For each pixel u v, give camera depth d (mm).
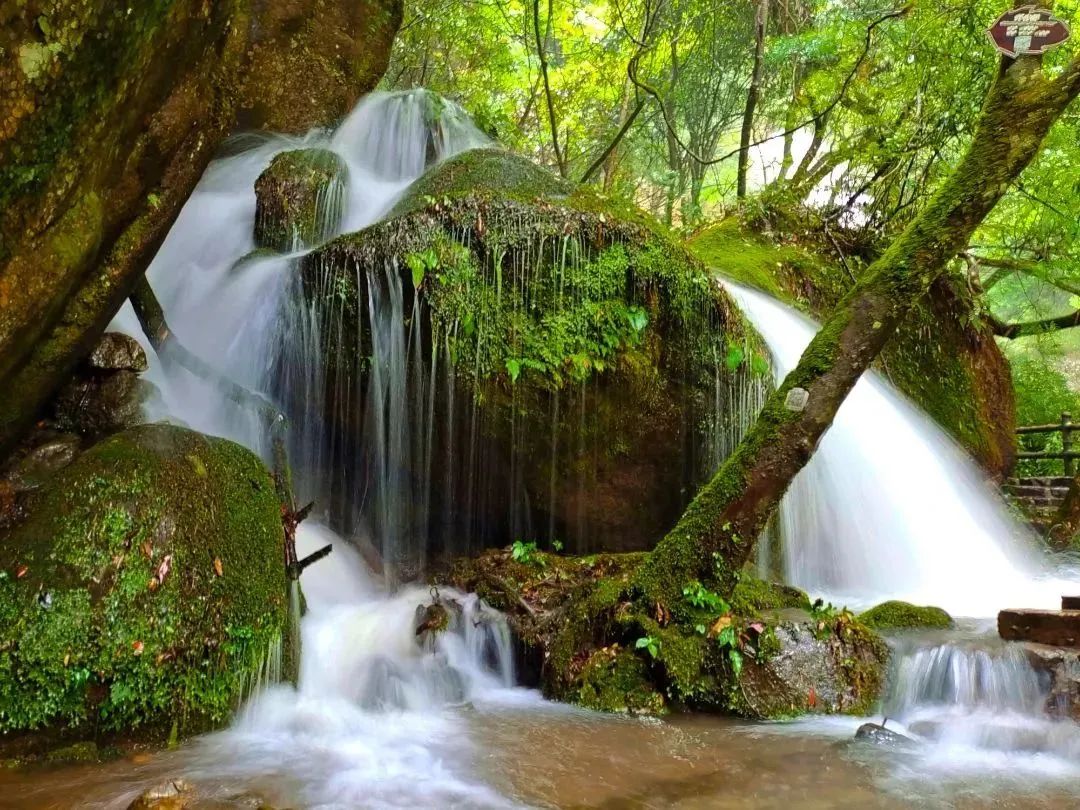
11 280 2578
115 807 2381
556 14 11320
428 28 11047
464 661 4184
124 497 3102
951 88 8211
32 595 2832
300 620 3973
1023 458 11391
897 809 2488
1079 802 2553
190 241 6402
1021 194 9148
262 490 3725
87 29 2285
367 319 4832
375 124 8859
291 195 6461
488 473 5082
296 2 8242
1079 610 3705
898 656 3725
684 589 3781
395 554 5156
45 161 2432
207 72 3432
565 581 4773
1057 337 15055
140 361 4062
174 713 2963
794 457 3758
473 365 4723
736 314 5398
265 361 5234
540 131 12508
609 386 4977
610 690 3617
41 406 3623
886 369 8227
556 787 2658
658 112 12328
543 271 4793
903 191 9289
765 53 10336
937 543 6711
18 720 2689
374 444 5062
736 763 2883
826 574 5953
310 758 2910
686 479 5410
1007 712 3271
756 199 9805
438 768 2832
